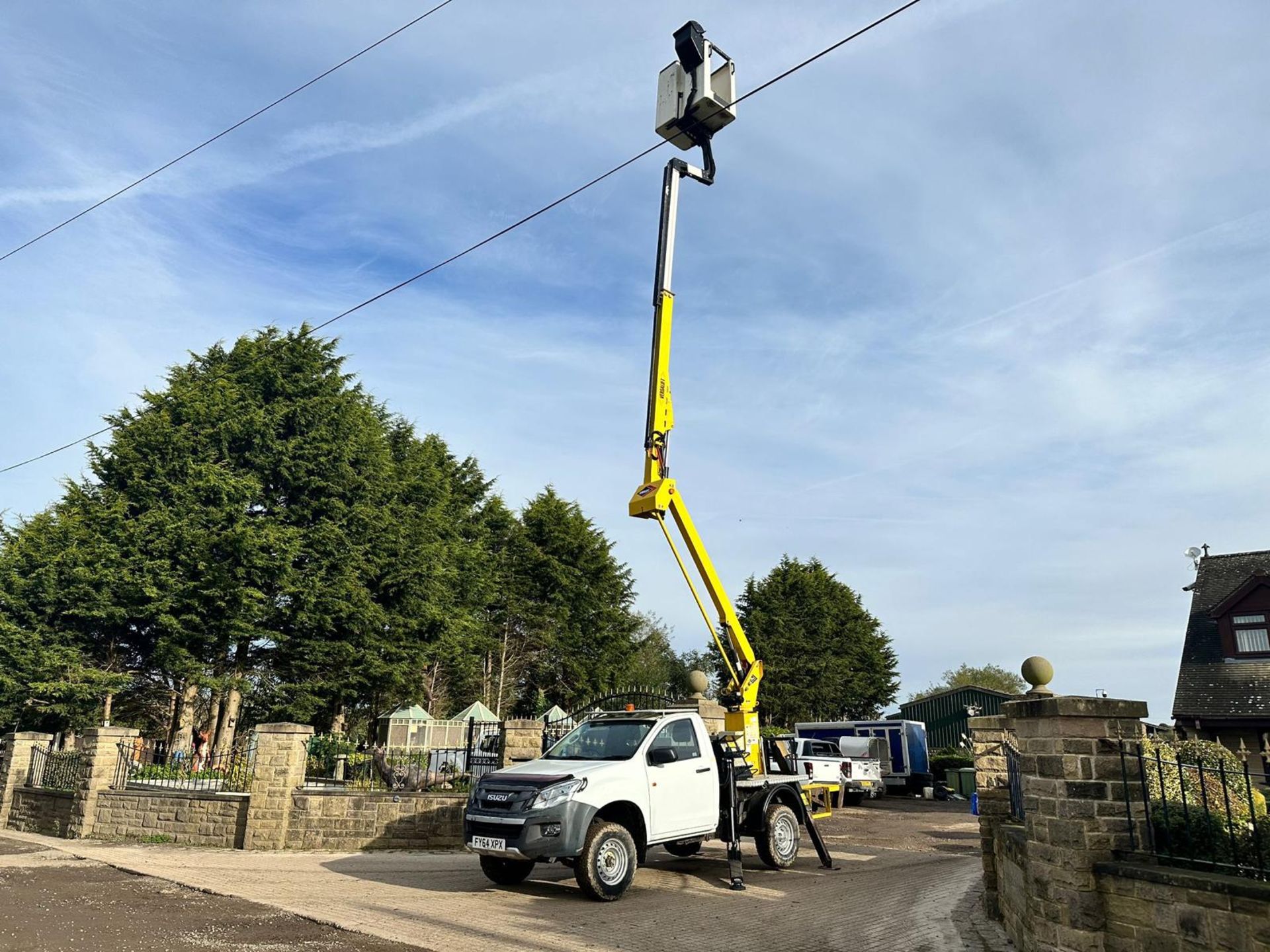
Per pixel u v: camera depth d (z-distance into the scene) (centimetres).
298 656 3077
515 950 720
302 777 1506
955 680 9088
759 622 5062
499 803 998
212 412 3112
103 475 3152
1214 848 521
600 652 4556
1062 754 568
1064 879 557
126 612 2850
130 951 686
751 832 1216
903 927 856
